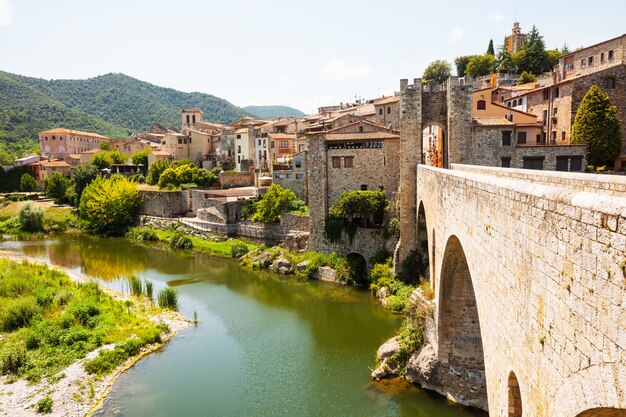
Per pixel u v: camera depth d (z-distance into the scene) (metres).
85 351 39.75
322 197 65.06
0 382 35.22
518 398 14.69
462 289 30.61
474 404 30.55
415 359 34.12
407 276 52.69
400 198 54.38
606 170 54.91
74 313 45.78
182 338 44.38
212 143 142.00
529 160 54.38
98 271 69.44
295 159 83.06
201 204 95.50
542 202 11.74
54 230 101.75
